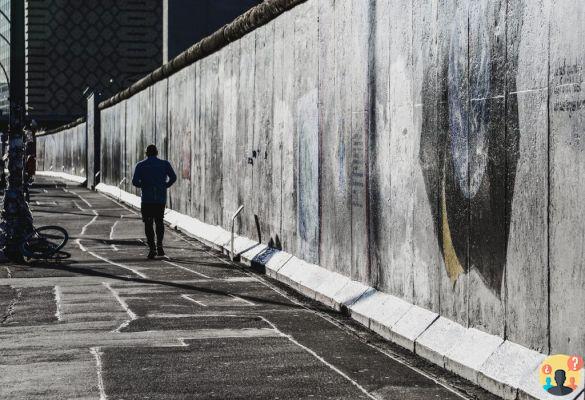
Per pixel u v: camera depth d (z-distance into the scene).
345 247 16.62
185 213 34.31
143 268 21.22
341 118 16.88
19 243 22.22
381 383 10.34
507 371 10.02
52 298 16.33
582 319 9.11
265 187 22.69
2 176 62.34
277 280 19.59
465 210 11.79
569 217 9.34
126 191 51.66
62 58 159.62
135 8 161.25
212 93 29.59
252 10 23.36
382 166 14.81
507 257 10.66
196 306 15.61
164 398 9.56
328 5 17.62
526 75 10.20
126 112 52.81
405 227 13.84
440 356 11.48
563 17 9.41
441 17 12.51
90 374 10.59
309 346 12.41
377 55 15.00
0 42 128.88
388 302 14.10
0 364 11.07
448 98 12.30
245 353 11.84
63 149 107.88
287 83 20.73
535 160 10.02
